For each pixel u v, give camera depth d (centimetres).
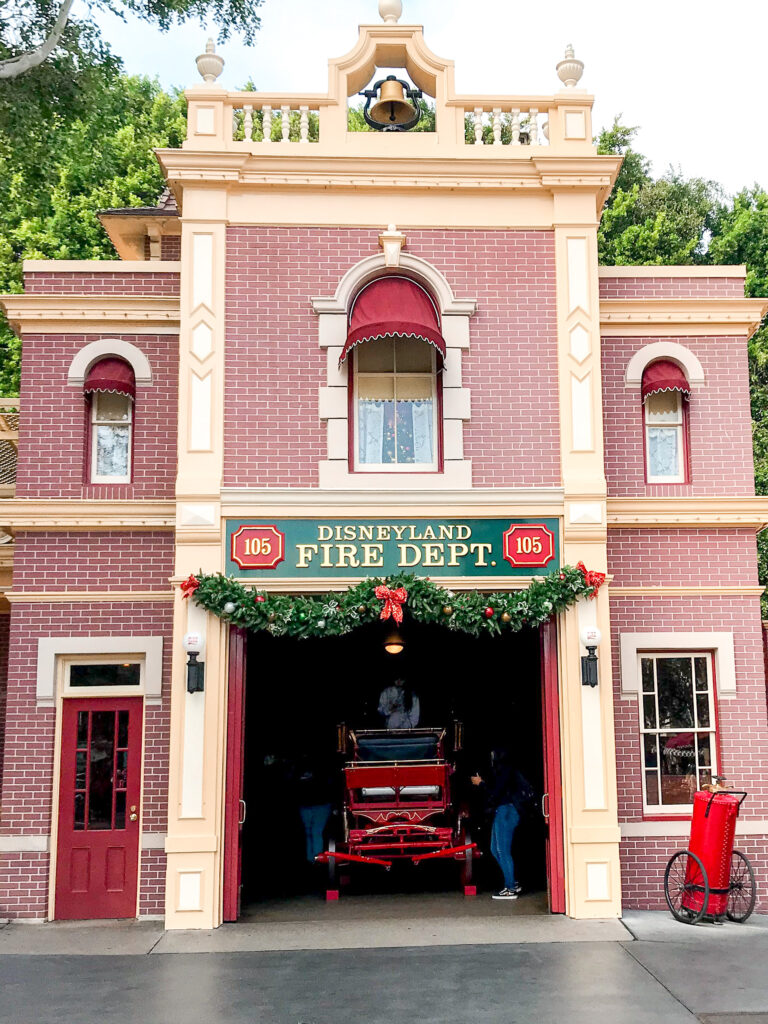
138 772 1357
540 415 1340
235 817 1262
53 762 1345
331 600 1265
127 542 1388
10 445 1969
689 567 1408
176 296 1436
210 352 1320
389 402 1365
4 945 1175
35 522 1373
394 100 1409
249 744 1909
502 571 1304
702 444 1449
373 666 1975
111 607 1376
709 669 1405
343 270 1354
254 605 1249
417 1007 928
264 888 1526
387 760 1584
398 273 1373
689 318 1455
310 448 1316
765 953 1101
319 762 1680
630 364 1452
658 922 1243
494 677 1936
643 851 1341
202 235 1343
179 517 1282
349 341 1299
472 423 1333
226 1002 948
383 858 1420
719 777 1309
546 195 1384
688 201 3603
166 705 1362
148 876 1325
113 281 1451
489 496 1309
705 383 1459
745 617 1403
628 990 973
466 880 1428
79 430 1414
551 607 1260
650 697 1400
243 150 1353
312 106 1389
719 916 1243
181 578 1277
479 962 1073
